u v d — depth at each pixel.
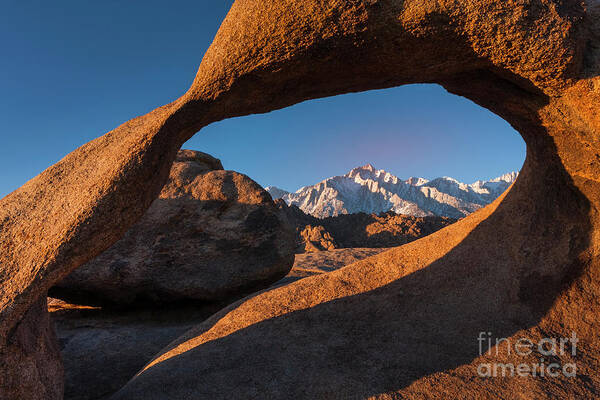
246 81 2.75
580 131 2.97
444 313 3.57
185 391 3.02
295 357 3.32
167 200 6.82
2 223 2.53
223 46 2.61
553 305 3.34
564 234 3.53
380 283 4.15
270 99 3.03
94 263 6.19
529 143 3.79
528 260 3.64
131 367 4.51
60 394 2.78
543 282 3.48
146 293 6.50
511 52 2.60
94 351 4.88
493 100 3.52
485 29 2.48
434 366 3.01
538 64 2.61
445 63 2.88
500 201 4.47
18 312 2.23
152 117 3.12
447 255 4.19
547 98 2.96
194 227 6.70
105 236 2.52
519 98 3.20
